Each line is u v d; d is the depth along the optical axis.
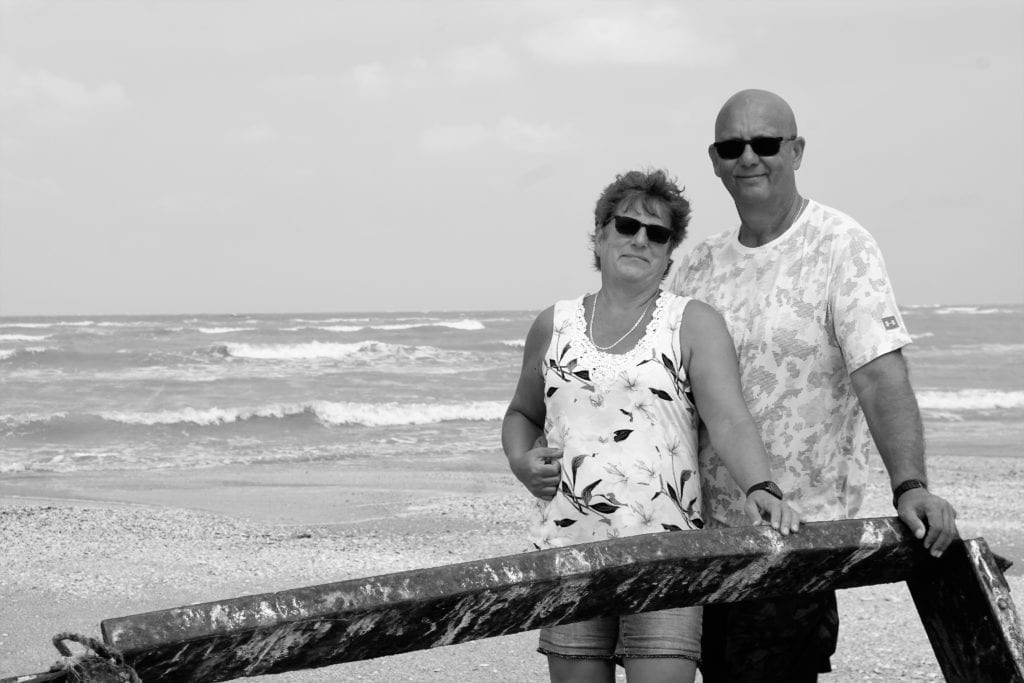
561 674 3.04
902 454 2.83
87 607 8.65
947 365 48.25
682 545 2.21
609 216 3.10
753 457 2.82
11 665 6.91
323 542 11.67
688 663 2.88
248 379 37.47
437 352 48.78
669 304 3.08
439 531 12.37
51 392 33.25
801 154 3.34
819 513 3.19
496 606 2.08
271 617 1.87
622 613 2.28
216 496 15.57
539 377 3.27
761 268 3.25
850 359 3.01
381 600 1.95
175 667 1.84
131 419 25.50
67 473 18.55
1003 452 20.22
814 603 3.12
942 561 2.44
